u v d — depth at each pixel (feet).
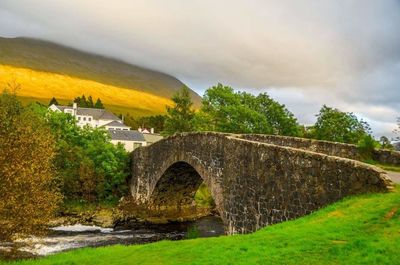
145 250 61.21
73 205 195.62
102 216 181.47
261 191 90.33
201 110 246.47
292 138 124.77
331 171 70.08
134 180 211.00
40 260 68.28
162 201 194.80
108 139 237.66
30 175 83.46
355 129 202.80
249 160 96.78
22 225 84.28
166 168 169.07
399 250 41.45
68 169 201.16
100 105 652.07
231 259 46.57
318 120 207.62
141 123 545.03
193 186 192.75
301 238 50.60
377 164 95.71
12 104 115.14
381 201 57.57
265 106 235.81
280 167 83.66
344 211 58.85
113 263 56.03
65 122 221.46
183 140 148.87
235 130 222.07
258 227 90.74
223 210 110.11
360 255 41.81
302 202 76.13
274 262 43.32
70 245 129.70
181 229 164.35
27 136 87.56
